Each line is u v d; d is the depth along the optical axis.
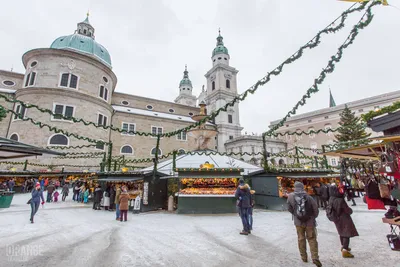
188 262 4.51
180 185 11.91
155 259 4.68
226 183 12.52
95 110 31.22
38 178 23.73
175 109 49.62
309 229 4.26
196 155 15.48
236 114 54.19
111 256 4.87
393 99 35.09
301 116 47.19
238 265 4.32
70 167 27.03
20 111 27.61
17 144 5.30
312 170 13.22
